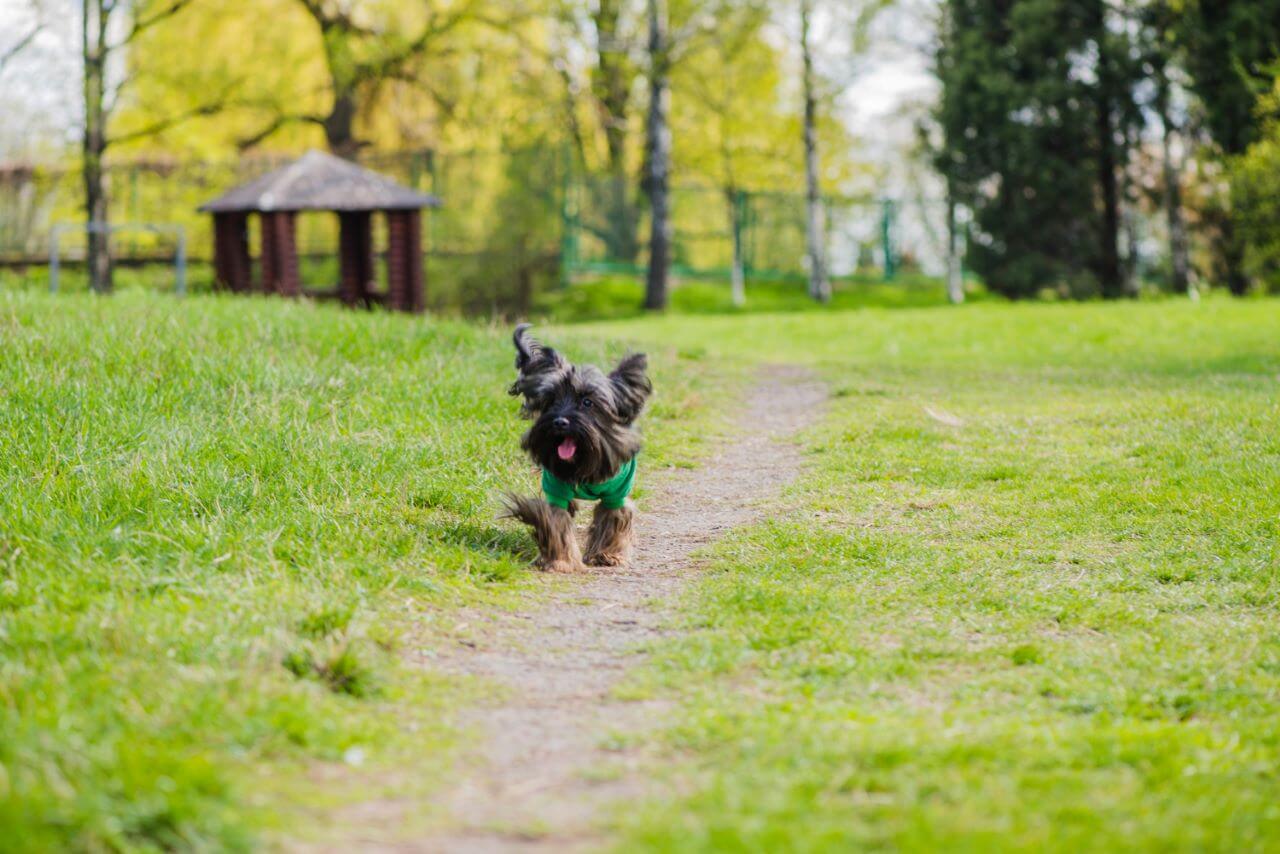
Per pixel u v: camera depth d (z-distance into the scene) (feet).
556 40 133.59
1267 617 22.12
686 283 133.59
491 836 13.19
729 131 127.95
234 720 15.38
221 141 142.31
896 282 141.18
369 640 19.60
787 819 13.32
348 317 50.37
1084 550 26.63
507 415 37.09
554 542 25.49
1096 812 13.64
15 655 17.49
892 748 15.19
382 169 130.00
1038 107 118.93
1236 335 71.15
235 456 29.12
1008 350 70.59
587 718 17.21
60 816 12.27
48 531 22.90
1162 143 115.75
